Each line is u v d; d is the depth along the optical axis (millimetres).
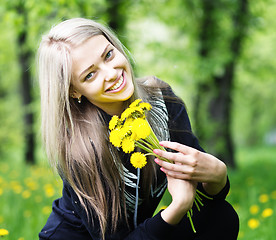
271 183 7094
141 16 8242
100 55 1532
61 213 1859
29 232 3068
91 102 1663
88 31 1546
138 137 1426
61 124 1594
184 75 8219
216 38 8523
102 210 1647
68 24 1574
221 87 9008
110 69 1537
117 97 1571
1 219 3406
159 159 1552
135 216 1753
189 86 8680
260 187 6406
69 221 1837
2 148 13508
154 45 7961
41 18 5875
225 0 8070
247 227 3342
